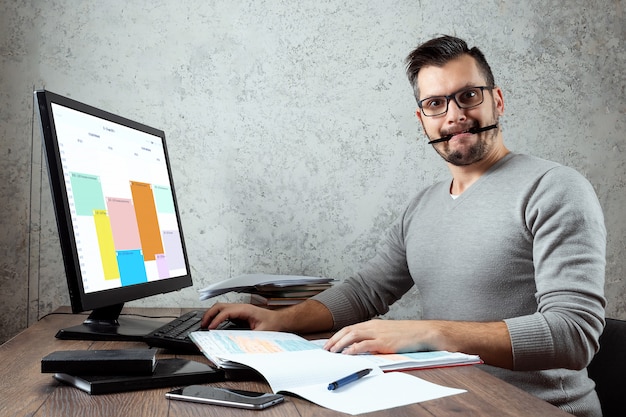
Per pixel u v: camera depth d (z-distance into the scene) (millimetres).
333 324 1597
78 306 1146
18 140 1970
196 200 2049
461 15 2129
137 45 2029
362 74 2102
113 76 2018
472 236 1519
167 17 2043
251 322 1476
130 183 1466
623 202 2156
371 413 788
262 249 2072
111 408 804
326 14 2094
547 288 1282
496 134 1577
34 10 1984
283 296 1785
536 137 2146
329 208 2092
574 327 1188
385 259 1800
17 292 1970
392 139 2109
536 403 838
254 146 2068
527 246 1445
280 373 931
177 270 1667
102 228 1287
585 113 2154
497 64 2139
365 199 2102
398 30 2111
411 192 2113
